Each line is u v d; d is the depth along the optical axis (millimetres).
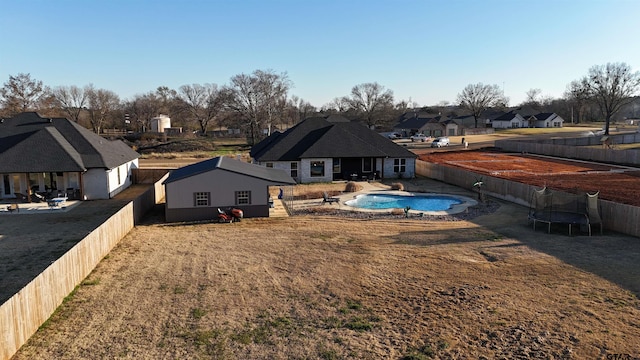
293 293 15750
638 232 22203
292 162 43719
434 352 11430
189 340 12258
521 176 44281
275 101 103312
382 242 22547
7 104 93938
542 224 25641
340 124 49312
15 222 28062
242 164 33938
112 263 19297
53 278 14070
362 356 11336
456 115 158750
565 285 15867
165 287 16359
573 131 111938
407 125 112812
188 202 28297
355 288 16141
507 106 178250
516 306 14086
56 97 113812
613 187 36875
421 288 15961
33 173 35469
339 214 29812
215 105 118750
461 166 52781
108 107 124375
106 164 36250
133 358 11305
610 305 13969
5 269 18828
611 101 88938
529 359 10945
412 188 40094
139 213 28344
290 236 24062
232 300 15125
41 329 12867
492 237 23094
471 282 16406
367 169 45906
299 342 12125
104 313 14016
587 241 21859
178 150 81312
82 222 28109
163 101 148625
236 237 23984
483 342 11867
